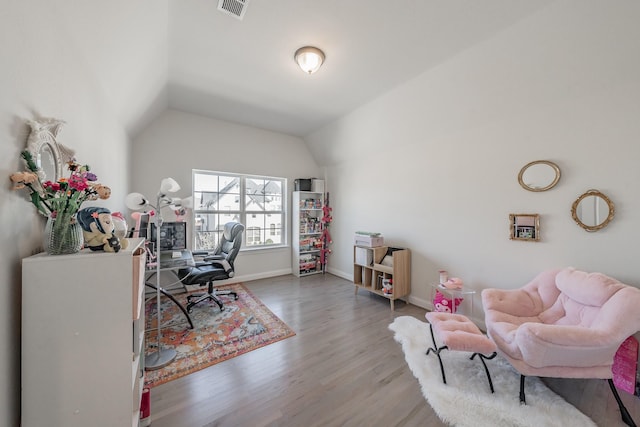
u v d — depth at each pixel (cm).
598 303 153
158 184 327
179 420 138
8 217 77
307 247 452
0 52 71
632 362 158
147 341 219
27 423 83
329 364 190
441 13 160
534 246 215
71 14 109
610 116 176
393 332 241
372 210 380
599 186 181
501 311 192
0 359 74
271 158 423
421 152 310
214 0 155
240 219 404
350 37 186
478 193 253
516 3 150
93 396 91
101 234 96
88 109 145
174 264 226
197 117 354
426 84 242
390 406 150
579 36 157
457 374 175
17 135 80
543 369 144
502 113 229
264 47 201
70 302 88
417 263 313
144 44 170
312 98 292
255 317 269
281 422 138
